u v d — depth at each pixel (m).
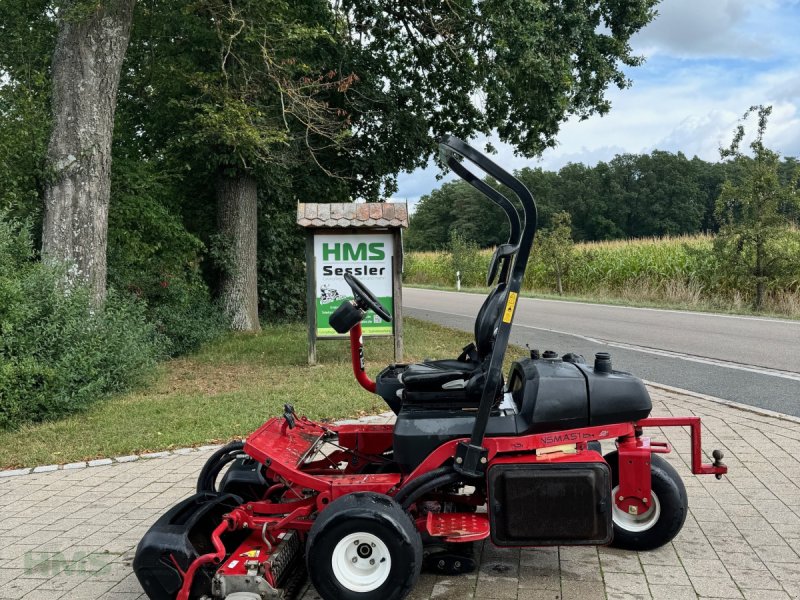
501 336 3.92
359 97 17.91
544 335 15.45
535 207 3.96
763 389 9.41
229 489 4.73
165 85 15.05
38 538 5.00
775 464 6.11
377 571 3.66
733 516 4.96
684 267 24.80
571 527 3.82
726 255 19.97
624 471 4.27
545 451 4.00
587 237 86.62
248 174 16.03
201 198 17.17
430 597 3.89
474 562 4.20
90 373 8.97
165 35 15.10
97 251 10.65
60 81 10.45
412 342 14.34
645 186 85.44
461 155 4.03
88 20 10.32
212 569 3.88
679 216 83.81
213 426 7.80
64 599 4.09
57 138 10.43
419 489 3.94
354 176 18.88
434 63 18.83
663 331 15.84
